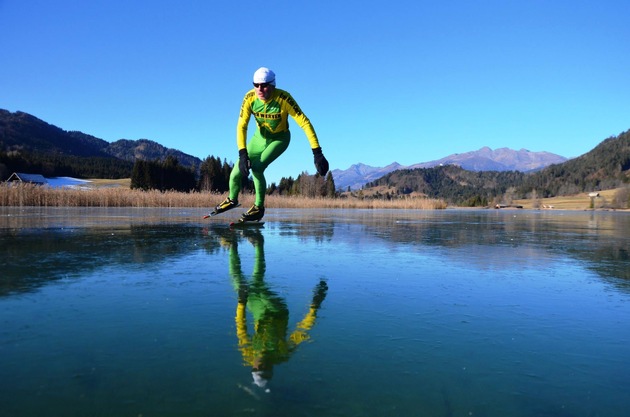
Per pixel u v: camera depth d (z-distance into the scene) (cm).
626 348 133
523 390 102
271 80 546
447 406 93
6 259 280
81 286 206
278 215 1270
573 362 121
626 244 445
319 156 562
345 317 163
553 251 378
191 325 149
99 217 844
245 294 196
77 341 130
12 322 148
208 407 90
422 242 448
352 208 3159
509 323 159
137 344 128
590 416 90
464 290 214
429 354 125
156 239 414
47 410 87
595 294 208
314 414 88
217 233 505
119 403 91
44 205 1800
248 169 598
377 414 88
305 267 273
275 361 118
